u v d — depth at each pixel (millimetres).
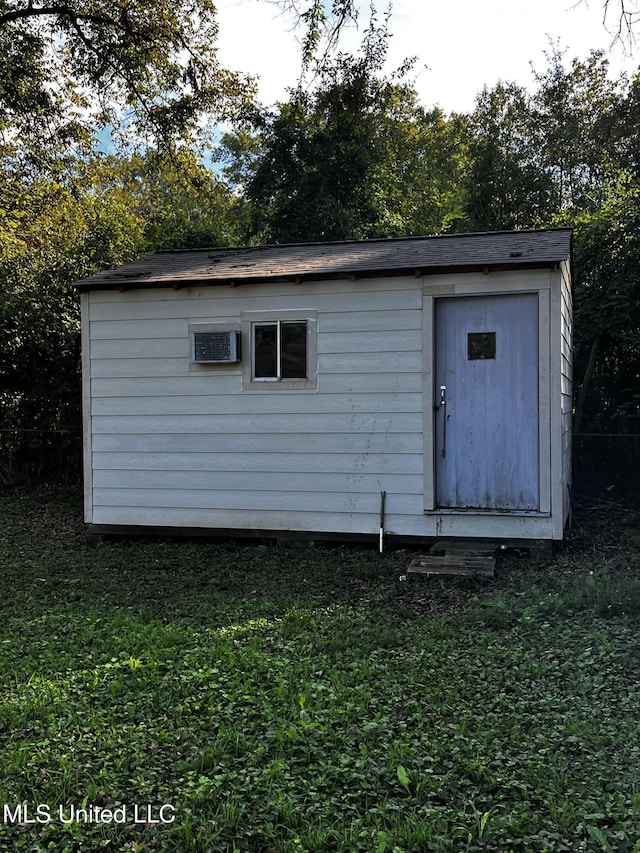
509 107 25172
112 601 6395
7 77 16688
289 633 5352
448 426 7773
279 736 3619
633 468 11742
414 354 7719
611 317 11586
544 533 7406
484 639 5117
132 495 8695
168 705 4086
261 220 22500
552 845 2727
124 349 8656
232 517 8352
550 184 23047
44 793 3230
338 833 2838
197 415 8445
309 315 8023
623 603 5668
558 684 4332
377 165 22125
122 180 31172
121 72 17312
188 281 8188
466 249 8203
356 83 12594
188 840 2840
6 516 10906
